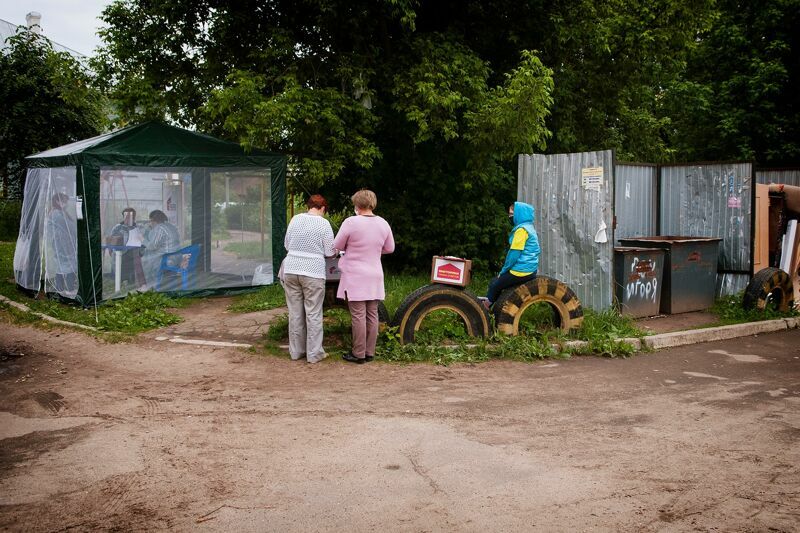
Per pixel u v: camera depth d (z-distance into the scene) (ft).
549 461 14.92
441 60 40.70
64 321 31.27
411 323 25.63
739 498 13.03
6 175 75.25
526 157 34.47
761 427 17.53
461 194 46.03
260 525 11.84
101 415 18.42
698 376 23.22
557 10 46.83
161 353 25.79
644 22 49.14
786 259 37.01
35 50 73.77
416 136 41.37
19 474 14.17
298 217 24.34
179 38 42.63
